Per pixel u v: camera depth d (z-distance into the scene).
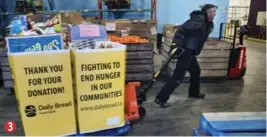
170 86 3.20
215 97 3.69
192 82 3.56
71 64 2.14
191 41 3.06
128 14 6.89
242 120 1.73
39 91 2.07
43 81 2.06
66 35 2.49
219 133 1.57
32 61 1.98
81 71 2.12
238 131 1.59
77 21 4.43
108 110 2.32
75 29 2.37
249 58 6.96
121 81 2.31
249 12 12.67
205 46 4.21
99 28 2.47
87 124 2.28
